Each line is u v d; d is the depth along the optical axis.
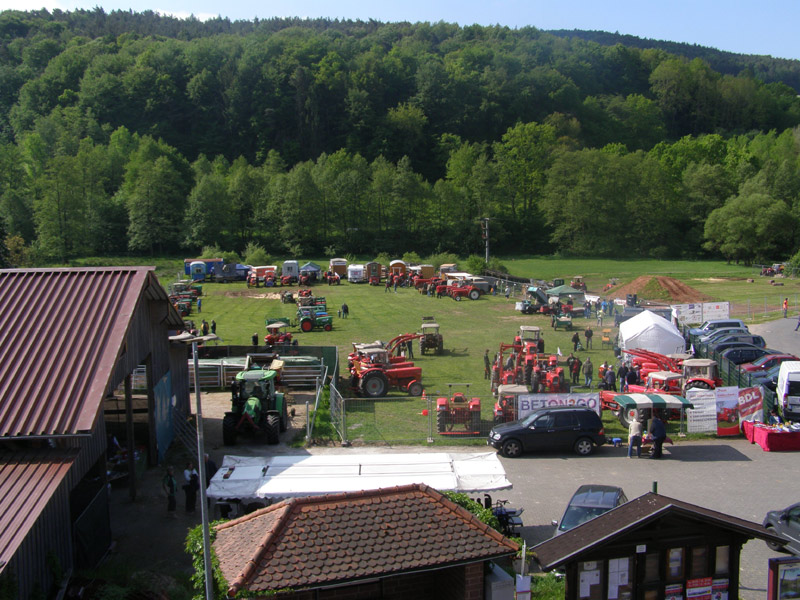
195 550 11.54
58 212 110.38
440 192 134.38
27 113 180.62
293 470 16.84
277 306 64.81
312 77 192.50
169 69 194.75
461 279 71.25
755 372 33.28
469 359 40.97
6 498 12.55
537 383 31.59
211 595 9.86
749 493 19.83
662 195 125.81
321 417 27.80
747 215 108.06
